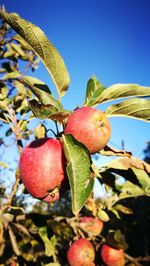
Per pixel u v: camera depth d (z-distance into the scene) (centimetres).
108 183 37
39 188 25
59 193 27
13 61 65
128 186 40
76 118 24
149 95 27
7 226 36
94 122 24
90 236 46
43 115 22
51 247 37
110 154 27
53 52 26
